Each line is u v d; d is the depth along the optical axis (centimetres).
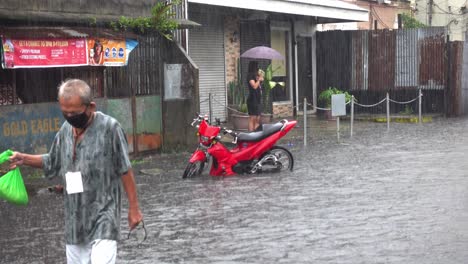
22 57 1183
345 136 1875
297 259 683
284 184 1125
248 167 1249
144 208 955
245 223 848
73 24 1302
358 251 705
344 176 1191
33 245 774
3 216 926
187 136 1577
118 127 488
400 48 2477
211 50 2055
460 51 2438
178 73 1551
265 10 2014
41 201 1026
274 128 1256
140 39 1460
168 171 1297
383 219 847
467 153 1462
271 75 2156
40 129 1262
